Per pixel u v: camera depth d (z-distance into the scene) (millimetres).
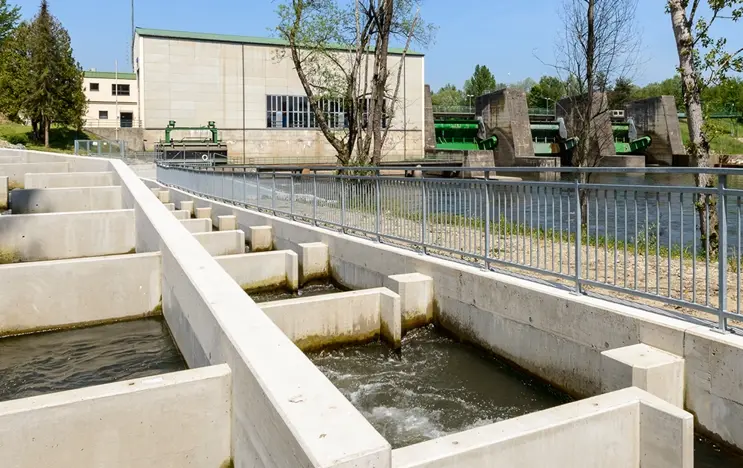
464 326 8500
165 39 49906
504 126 63750
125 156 43688
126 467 4395
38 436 4113
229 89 52281
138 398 4398
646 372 5129
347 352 8461
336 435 3279
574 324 6570
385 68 26375
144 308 9461
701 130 12102
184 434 4555
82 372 7441
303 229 13539
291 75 54406
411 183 10055
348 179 12156
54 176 20953
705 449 5180
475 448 3916
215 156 49469
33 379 7254
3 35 65375
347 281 11664
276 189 15852
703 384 5219
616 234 6371
